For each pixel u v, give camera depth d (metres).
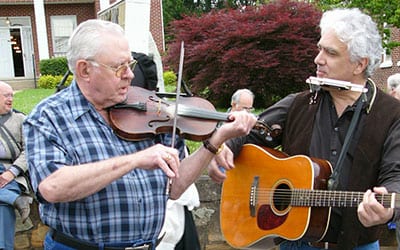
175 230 2.87
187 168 2.14
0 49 20.69
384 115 2.02
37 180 1.77
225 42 8.34
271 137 2.36
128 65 1.89
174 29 9.66
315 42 8.32
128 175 1.92
